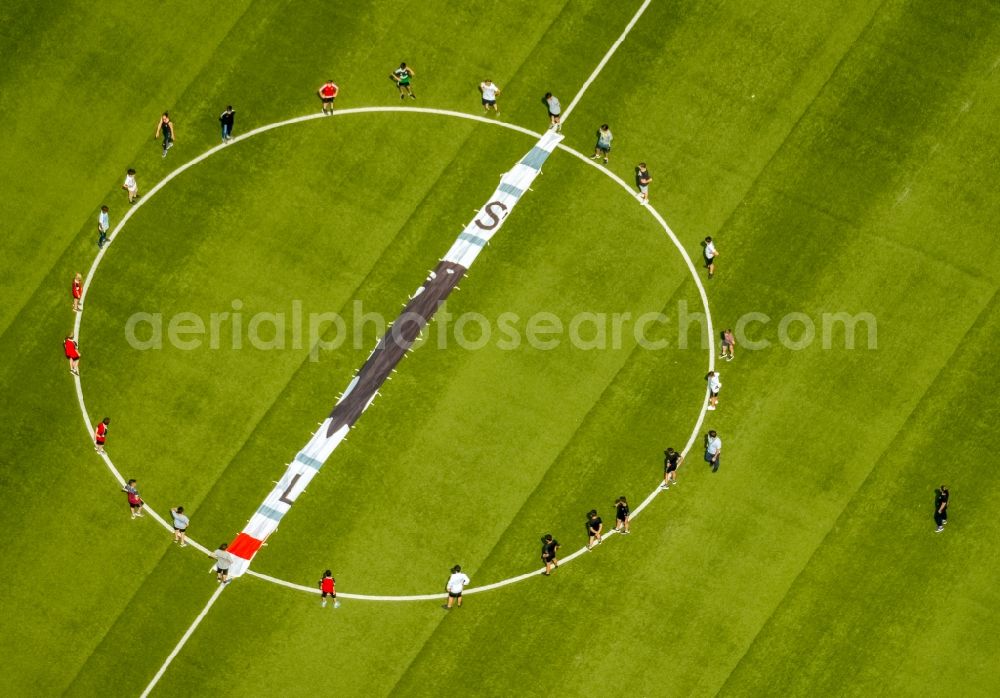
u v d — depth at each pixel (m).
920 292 98.62
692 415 97.62
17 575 96.62
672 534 96.25
